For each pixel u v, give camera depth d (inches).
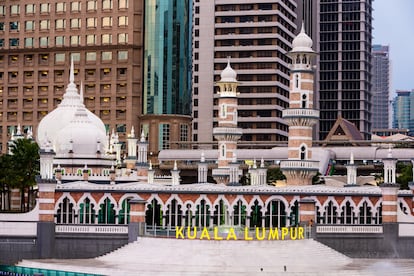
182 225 4675.2
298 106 5241.1
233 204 4685.0
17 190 6028.5
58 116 6156.5
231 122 5989.2
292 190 4724.4
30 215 4357.8
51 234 4350.4
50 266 4040.4
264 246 4165.8
